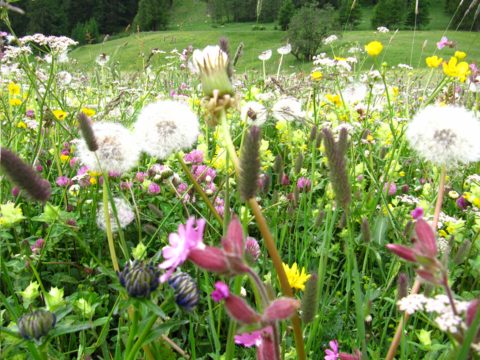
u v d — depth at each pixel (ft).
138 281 4.37
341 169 4.70
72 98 20.52
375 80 13.03
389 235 9.91
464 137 5.86
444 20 188.96
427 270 3.39
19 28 99.45
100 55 23.88
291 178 12.34
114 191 10.57
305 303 4.44
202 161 11.44
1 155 3.75
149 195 10.74
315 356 6.52
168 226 9.17
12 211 7.36
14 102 14.61
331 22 90.53
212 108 4.67
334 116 15.75
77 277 8.70
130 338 4.69
